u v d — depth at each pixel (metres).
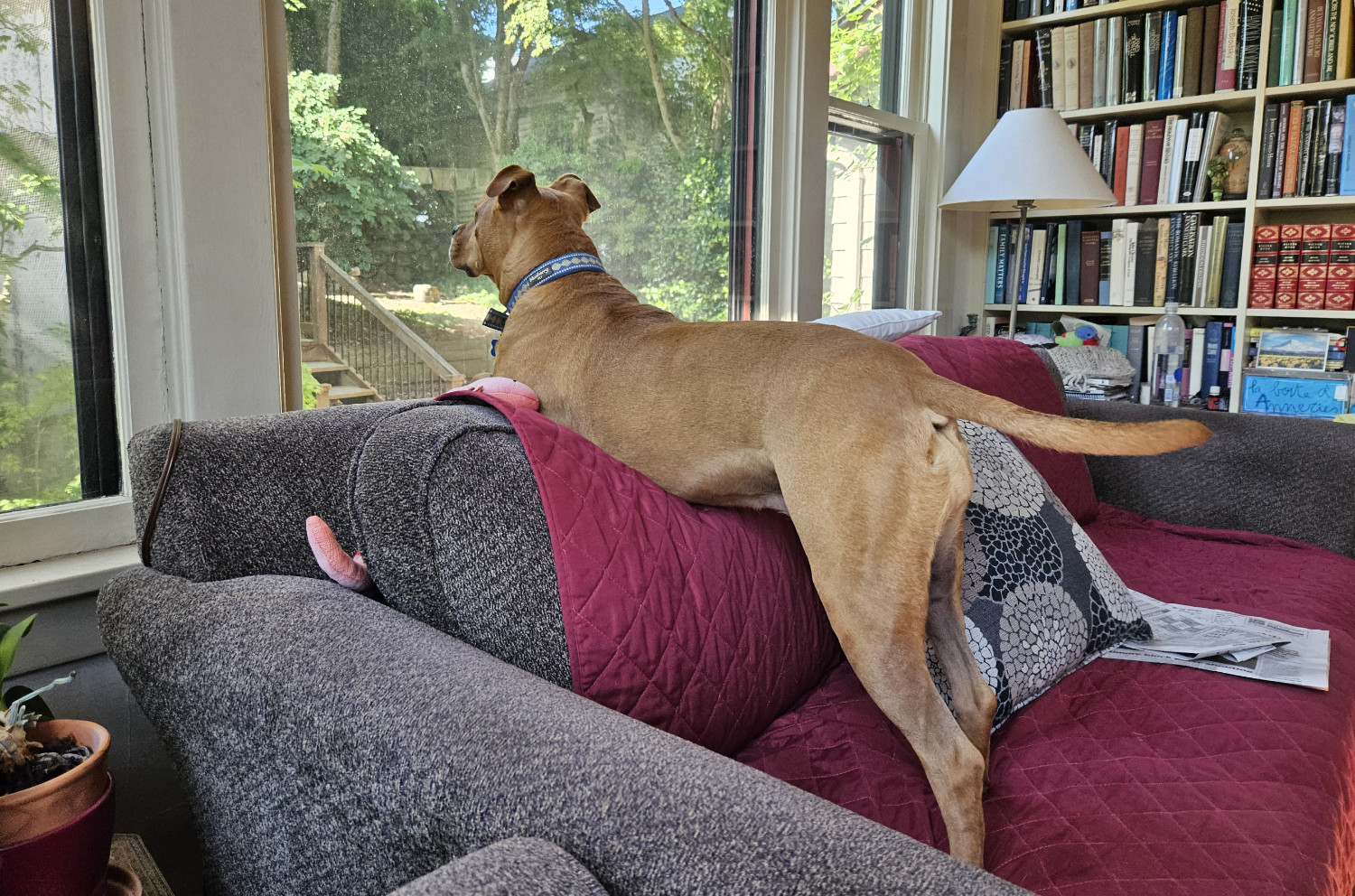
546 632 0.93
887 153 3.24
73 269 1.37
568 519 0.96
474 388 1.30
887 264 3.33
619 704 0.94
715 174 2.60
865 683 1.06
